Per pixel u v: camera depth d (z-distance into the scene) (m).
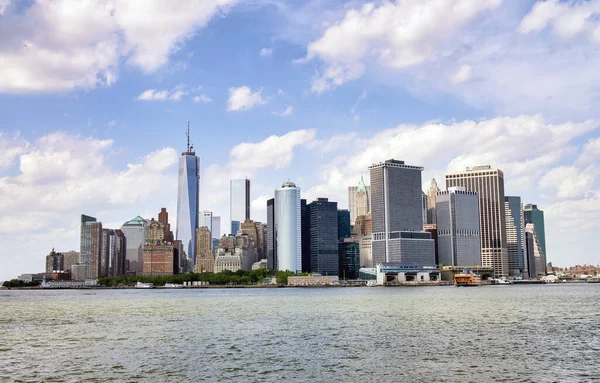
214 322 183.00
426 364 102.44
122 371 99.19
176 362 107.06
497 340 130.75
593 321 172.50
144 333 152.62
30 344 132.75
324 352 116.38
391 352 115.25
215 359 109.94
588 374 93.56
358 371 97.31
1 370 100.94
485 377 91.94
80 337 145.38
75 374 97.06
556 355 110.38
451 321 175.88
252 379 92.50
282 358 110.19
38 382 91.50
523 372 95.31
